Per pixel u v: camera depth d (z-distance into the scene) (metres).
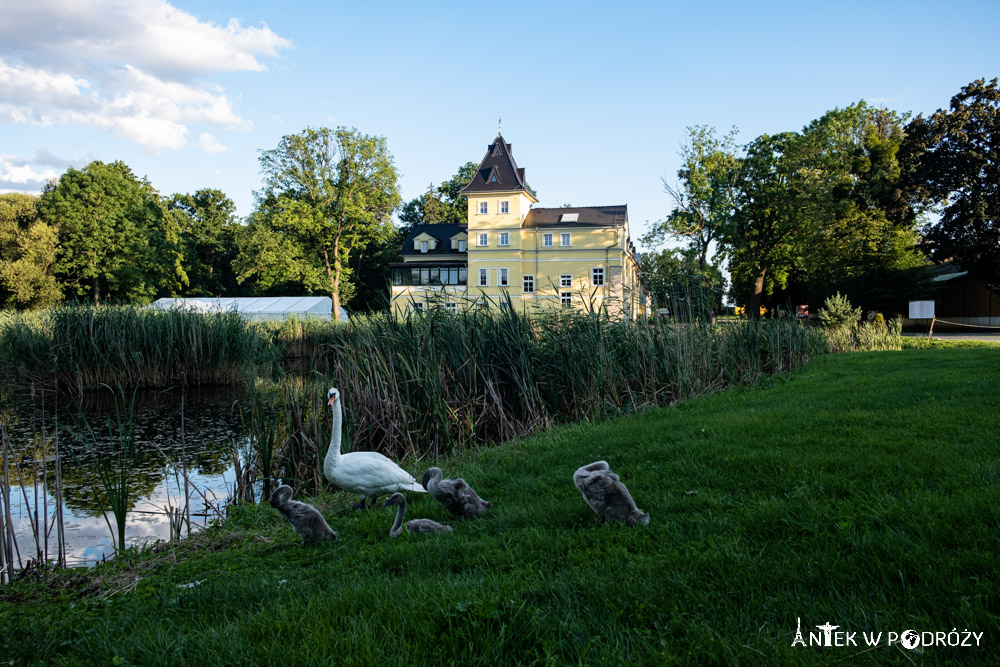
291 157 58.81
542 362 12.59
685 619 3.36
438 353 11.62
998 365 13.61
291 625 3.54
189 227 90.44
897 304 46.62
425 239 69.25
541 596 3.77
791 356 17.55
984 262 42.72
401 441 10.69
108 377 23.08
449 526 5.86
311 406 11.25
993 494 4.68
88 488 11.17
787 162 50.06
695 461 7.00
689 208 52.75
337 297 61.38
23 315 33.03
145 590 5.02
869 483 5.47
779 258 53.94
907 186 44.72
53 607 4.90
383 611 3.64
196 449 14.31
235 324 25.78
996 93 43.00
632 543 4.62
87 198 62.19
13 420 18.02
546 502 6.12
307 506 5.95
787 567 3.82
